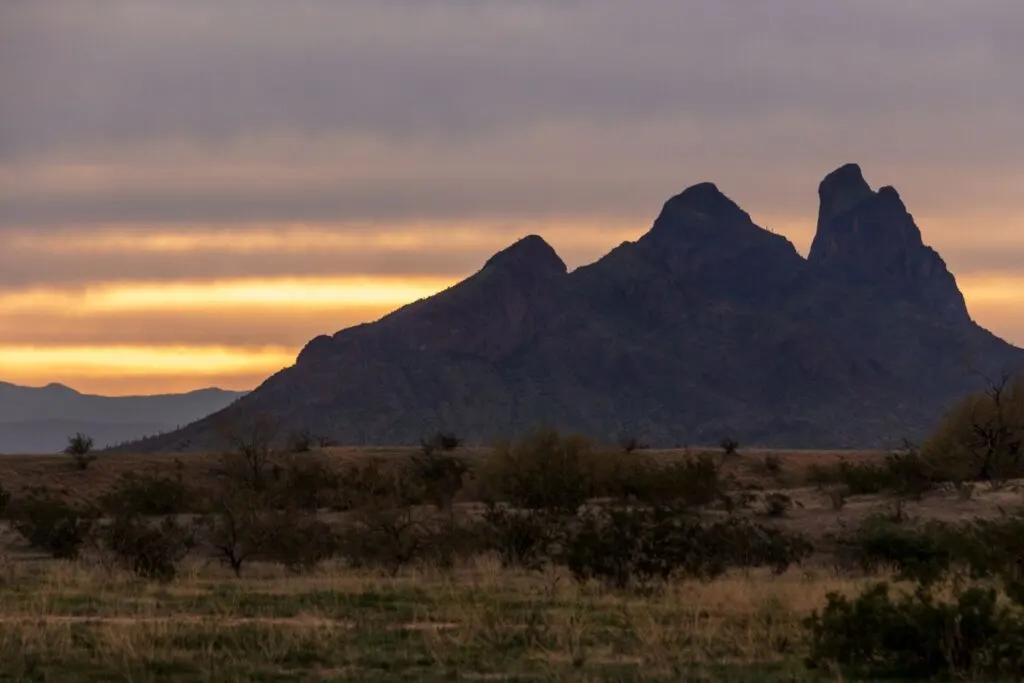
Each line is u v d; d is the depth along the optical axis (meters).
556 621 40.22
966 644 34.41
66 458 185.25
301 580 56.34
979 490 109.62
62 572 57.38
